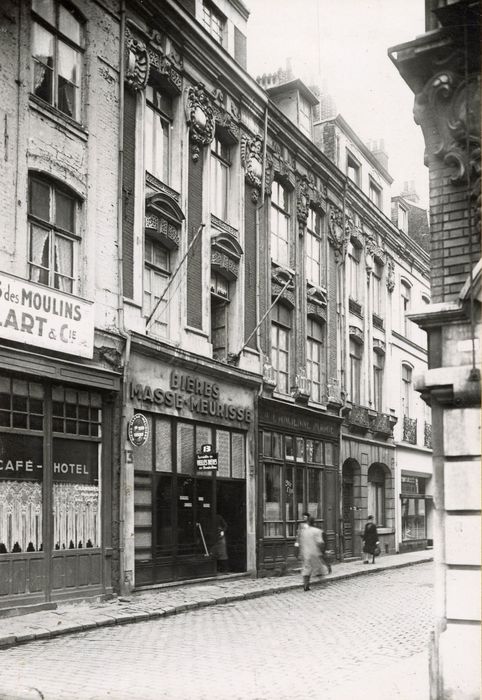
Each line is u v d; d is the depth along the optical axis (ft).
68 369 46.68
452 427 24.98
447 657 24.03
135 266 54.90
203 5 67.92
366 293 99.96
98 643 36.29
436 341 26.32
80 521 48.14
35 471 44.93
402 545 105.40
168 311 59.72
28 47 46.14
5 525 42.60
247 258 71.26
